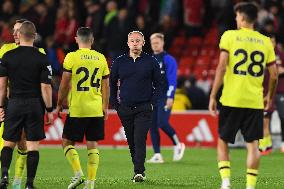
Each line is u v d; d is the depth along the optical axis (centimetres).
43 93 2919
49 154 5119
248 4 2867
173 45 7481
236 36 2838
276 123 5675
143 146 3388
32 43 2956
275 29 6569
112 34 6625
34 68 2914
